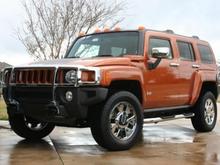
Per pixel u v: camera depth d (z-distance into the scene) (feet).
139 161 21.08
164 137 28.94
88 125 24.21
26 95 24.14
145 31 26.76
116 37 27.35
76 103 22.45
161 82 26.89
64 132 30.81
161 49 26.13
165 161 21.08
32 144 25.80
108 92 23.89
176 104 28.71
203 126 31.40
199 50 31.58
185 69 29.17
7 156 22.16
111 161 21.06
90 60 23.73
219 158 21.83
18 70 24.52
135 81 24.86
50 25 55.98
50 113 23.25
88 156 22.26
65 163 20.58
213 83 32.48
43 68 23.30
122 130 24.03
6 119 36.42
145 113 26.50
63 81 22.76
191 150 24.00
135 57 25.26
